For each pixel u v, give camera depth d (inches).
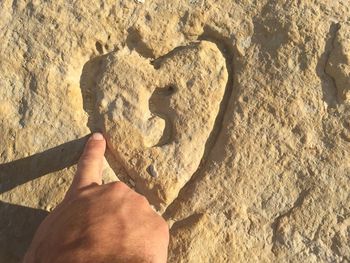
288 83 11.3
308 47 11.4
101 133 11.2
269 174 11.0
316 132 11.1
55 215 10.0
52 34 11.7
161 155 11.1
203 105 11.3
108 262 8.9
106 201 9.8
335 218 10.7
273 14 11.7
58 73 11.5
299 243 10.7
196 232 10.7
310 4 11.7
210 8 11.8
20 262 10.8
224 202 10.9
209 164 11.1
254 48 11.6
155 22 11.7
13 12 11.8
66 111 11.3
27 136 11.3
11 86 11.5
